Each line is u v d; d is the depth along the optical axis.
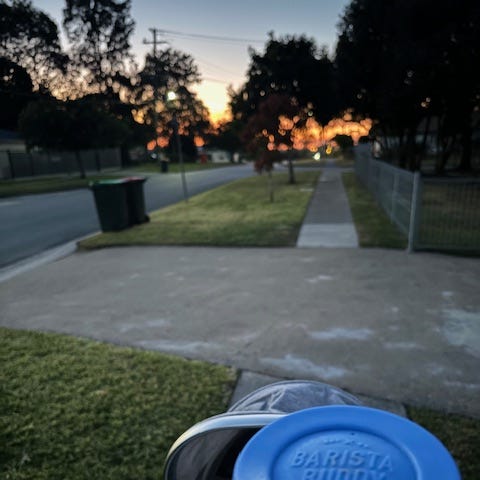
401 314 4.50
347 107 20.66
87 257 7.75
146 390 3.19
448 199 13.89
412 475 0.94
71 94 50.03
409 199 8.05
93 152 41.38
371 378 3.28
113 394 3.14
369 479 0.93
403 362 3.51
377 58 16.80
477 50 13.48
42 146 32.97
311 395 2.05
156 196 18.20
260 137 15.05
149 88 61.94
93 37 53.59
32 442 2.66
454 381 3.21
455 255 6.89
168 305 5.07
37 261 7.82
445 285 5.41
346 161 53.41
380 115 19.50
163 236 9.04
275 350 3.81
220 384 3.24
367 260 6.69
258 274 6.18
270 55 23.58
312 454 1.02
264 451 1.03
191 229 9.73
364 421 1.12
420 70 14.71
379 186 12.96
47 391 3.21
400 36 14.64
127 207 10.13
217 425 1.47
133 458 2.50
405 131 24.42
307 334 4.11
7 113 47.34
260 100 24.62
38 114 31.83
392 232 8.70
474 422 2.70
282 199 14.97
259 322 4.45
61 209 15.13
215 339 4.08
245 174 33.12
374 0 15.25
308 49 22.97
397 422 1.11
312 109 23.64
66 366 3.59
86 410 2.96
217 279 6.03
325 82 22.66
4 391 3.23
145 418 2.86
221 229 9.61
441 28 13.60
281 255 7.23
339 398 2.05
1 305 5.34
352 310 4.66
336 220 10.35
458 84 14.81
